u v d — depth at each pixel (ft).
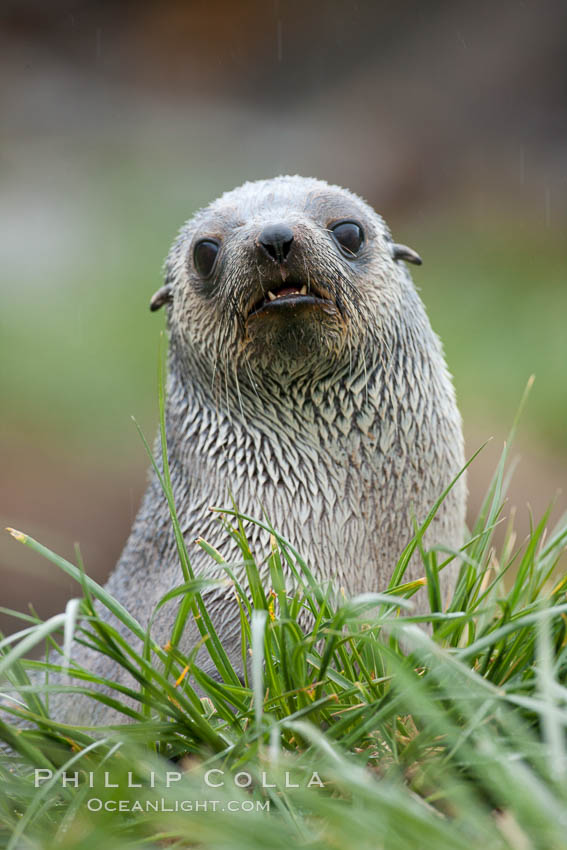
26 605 120.37
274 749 34.01
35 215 246.47
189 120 302.86
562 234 215.92
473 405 157.17
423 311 64.39
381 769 38.68
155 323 178.70
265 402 57.88
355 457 57.47
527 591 46.19
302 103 308.81
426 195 268.21
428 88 294.25
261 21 312.29
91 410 160.86
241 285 55.36
